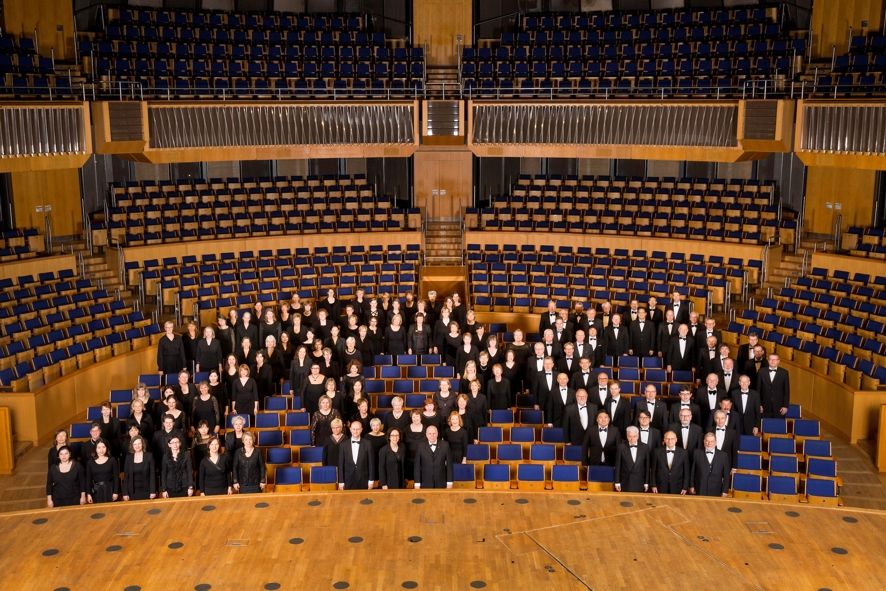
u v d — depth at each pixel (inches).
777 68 747.4
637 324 526.3
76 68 740.0
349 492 345.1
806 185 751.7
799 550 299.0
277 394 492.1
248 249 719.7
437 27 855.7
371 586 275.4
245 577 280.5
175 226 719.7
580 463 380.2
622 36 835.4
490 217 776.9
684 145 720.3
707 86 748.0
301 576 281.4
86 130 645.9
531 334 608.4
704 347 476.7
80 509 330.0
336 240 745.0
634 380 479.2
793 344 538.9
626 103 735.1
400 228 768.9
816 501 358.3
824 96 685.9
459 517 324.2
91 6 785.6
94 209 756.6
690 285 650.8
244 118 731.4
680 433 367.9
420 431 374.9
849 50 736.3
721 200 744.3
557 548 300.2
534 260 717.9
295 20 859.4
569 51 831.1
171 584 276.2
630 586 275.9
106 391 543.2
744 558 293.3
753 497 361.4
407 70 826.2
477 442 399.2
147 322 602.9
